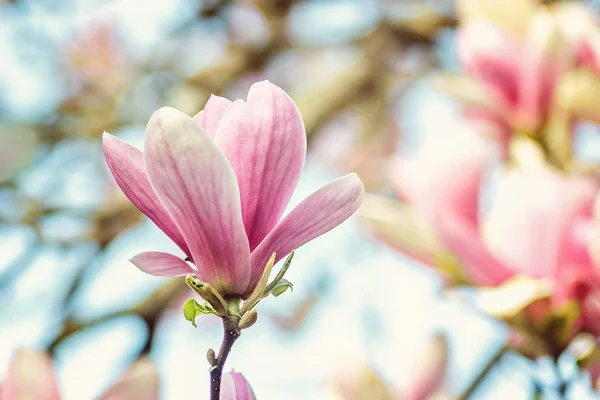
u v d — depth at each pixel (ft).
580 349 3.01
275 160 2.53
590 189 3.09
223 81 7.59
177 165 2.46
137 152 2.53
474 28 3.46
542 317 3.00
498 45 3.43
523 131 3.37
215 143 2.52
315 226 2.56
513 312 2.96
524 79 3.38
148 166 2.47
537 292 2.97
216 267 2.55
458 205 3.19
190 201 2.50
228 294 2.56
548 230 3.05
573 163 3.33
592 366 2.98
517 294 2.98
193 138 2.44
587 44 3.36
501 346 3.33
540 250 3.05
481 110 3.43
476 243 3.10
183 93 7.44
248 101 2.52
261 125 2.52
